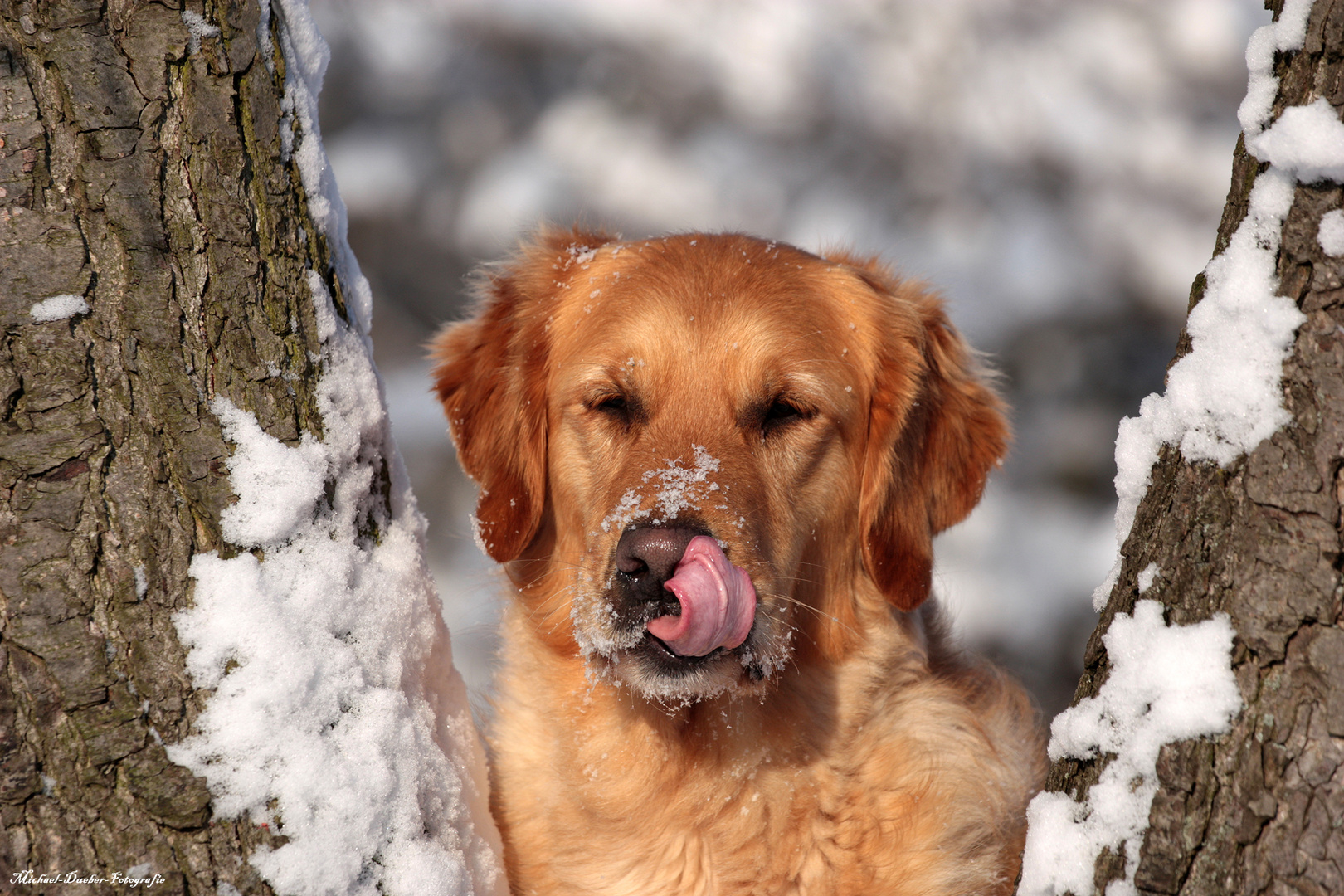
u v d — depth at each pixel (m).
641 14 13.67
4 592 2.51
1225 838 2.40
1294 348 2.41
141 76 2.73
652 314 4.43
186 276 2.74
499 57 14.16
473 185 13.86
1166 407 2.67
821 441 4.50
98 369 2.62
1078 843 2.63
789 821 4.25
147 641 2.55
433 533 12.62
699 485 4.00
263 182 2.87
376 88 14.27
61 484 2.56
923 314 5.13
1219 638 2.45
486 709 4.82
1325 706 2.32
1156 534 2.63
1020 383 13.08
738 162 13.59
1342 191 2.38
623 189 13.46
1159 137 13.59
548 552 4.77
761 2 13.83
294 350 2.86
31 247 2.61
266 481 2.73
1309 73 2.42
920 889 4.14
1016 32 13.95
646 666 3.93
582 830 4.38
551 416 4.77
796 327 4.48
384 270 14.21
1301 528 2.38
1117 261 13.25
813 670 4.38
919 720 4.46
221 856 2.52
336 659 2.76
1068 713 2.78
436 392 5.38
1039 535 12.27
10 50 2.66
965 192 13.57
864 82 13.66
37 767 2.47
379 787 2.75
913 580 4.66
